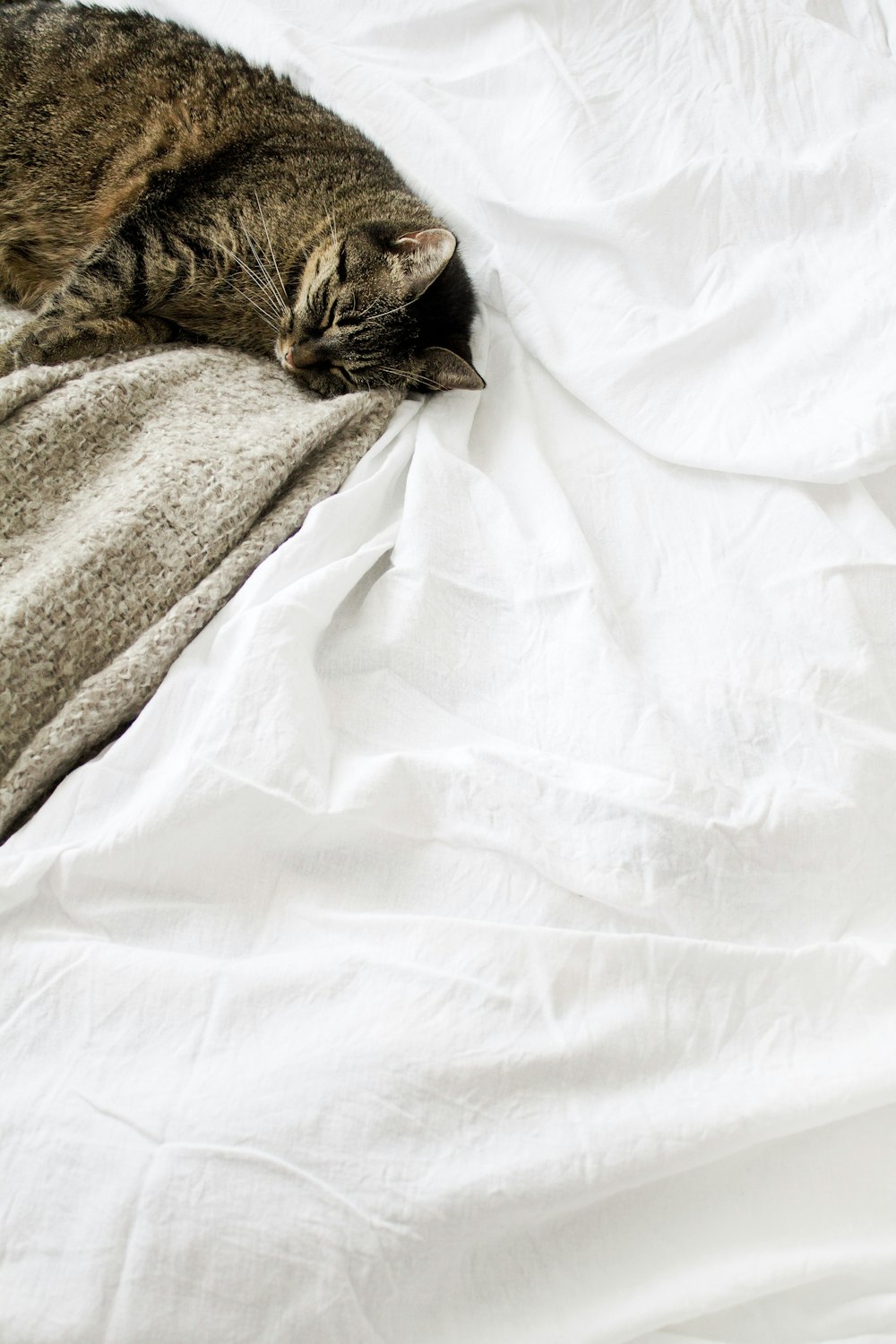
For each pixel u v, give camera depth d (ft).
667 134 4.04
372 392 3.67
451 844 2.51
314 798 2.43
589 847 2.48
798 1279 2.03
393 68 4.49
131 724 2.66
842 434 3.19
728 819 2.54
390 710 2.82
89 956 2.18
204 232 4.01
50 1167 1.88
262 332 4.31
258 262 4.14
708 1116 2.10
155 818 2.32
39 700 2.55
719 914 2.49
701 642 3.03
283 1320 1.81
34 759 2.45
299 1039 2.08
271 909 2.40
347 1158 1.93
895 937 2.57
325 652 2.89
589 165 3.98
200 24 4.68
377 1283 1.87
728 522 3.30
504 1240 2.04
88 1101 1.97
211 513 2.95
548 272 3.93
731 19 4.14
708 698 2.86
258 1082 2.00
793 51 4.07
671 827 2.48
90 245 4.19
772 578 3.16
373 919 2.32
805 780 2.71
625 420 3.50
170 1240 1.82
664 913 2.45
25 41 4.19
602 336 3.68
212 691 2.63
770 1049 2.27
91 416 3.09
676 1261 2.07
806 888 2.56
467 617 3.02
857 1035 2.31
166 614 2.78
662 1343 2.00
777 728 2.80
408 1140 1.98
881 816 2.70
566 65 4.23
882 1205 2.20
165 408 3.29
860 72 3.96
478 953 2.24
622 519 3.40
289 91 4.46
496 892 2.46
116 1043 2.08
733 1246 2.09
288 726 2.50
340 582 2.88
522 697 2.88
